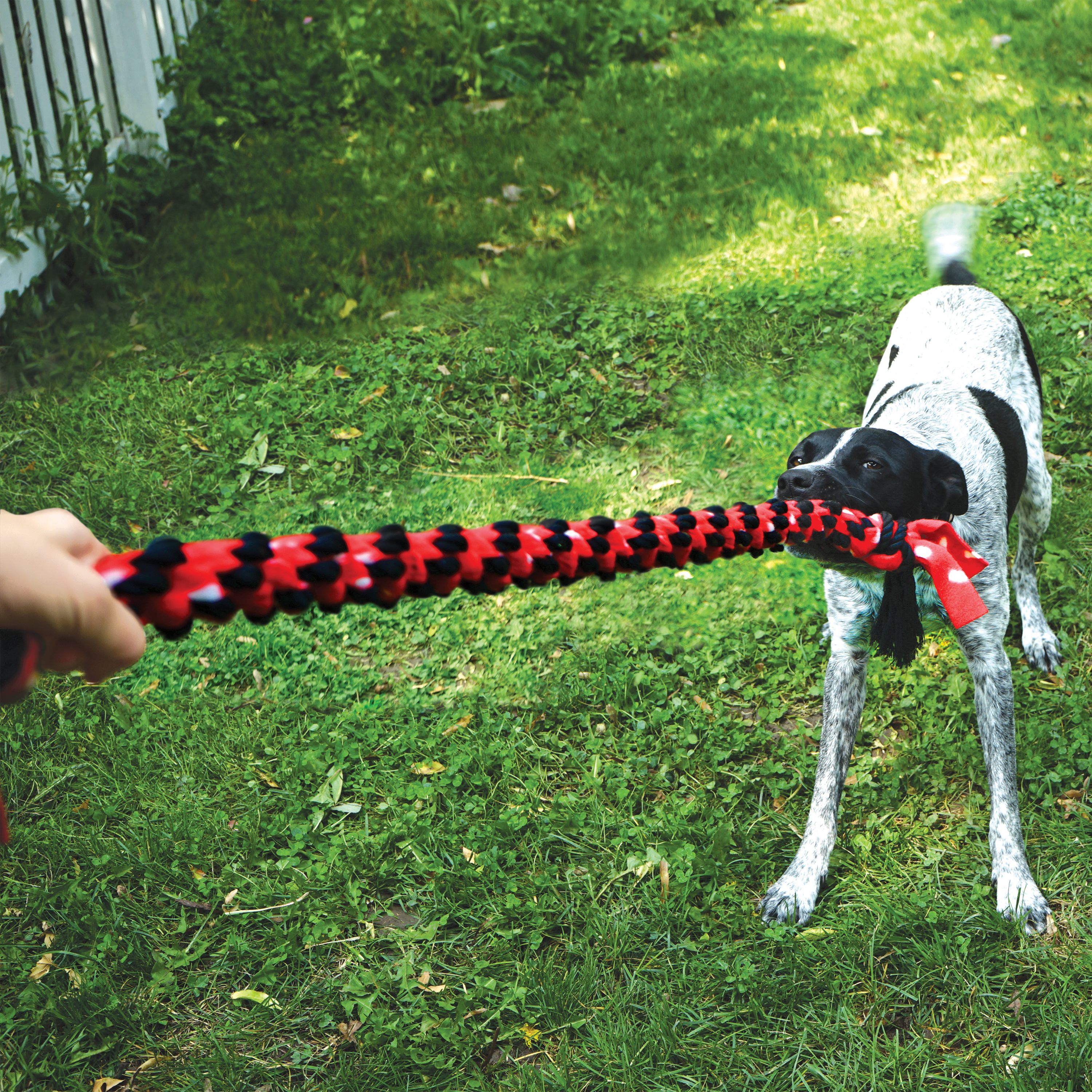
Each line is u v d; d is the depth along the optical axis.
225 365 3.10
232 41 4.79
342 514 2.65
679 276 3.37
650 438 2.81
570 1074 1.67
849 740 1.91
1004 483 1.96
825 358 2.97
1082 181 3.74
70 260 3.51
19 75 3.27
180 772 2.12
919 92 4.50
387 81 4.65
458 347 3.13
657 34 5.16
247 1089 1.70
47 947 1.87
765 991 1.73
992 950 1.76
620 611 2.38
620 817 2.00
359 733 2.17
